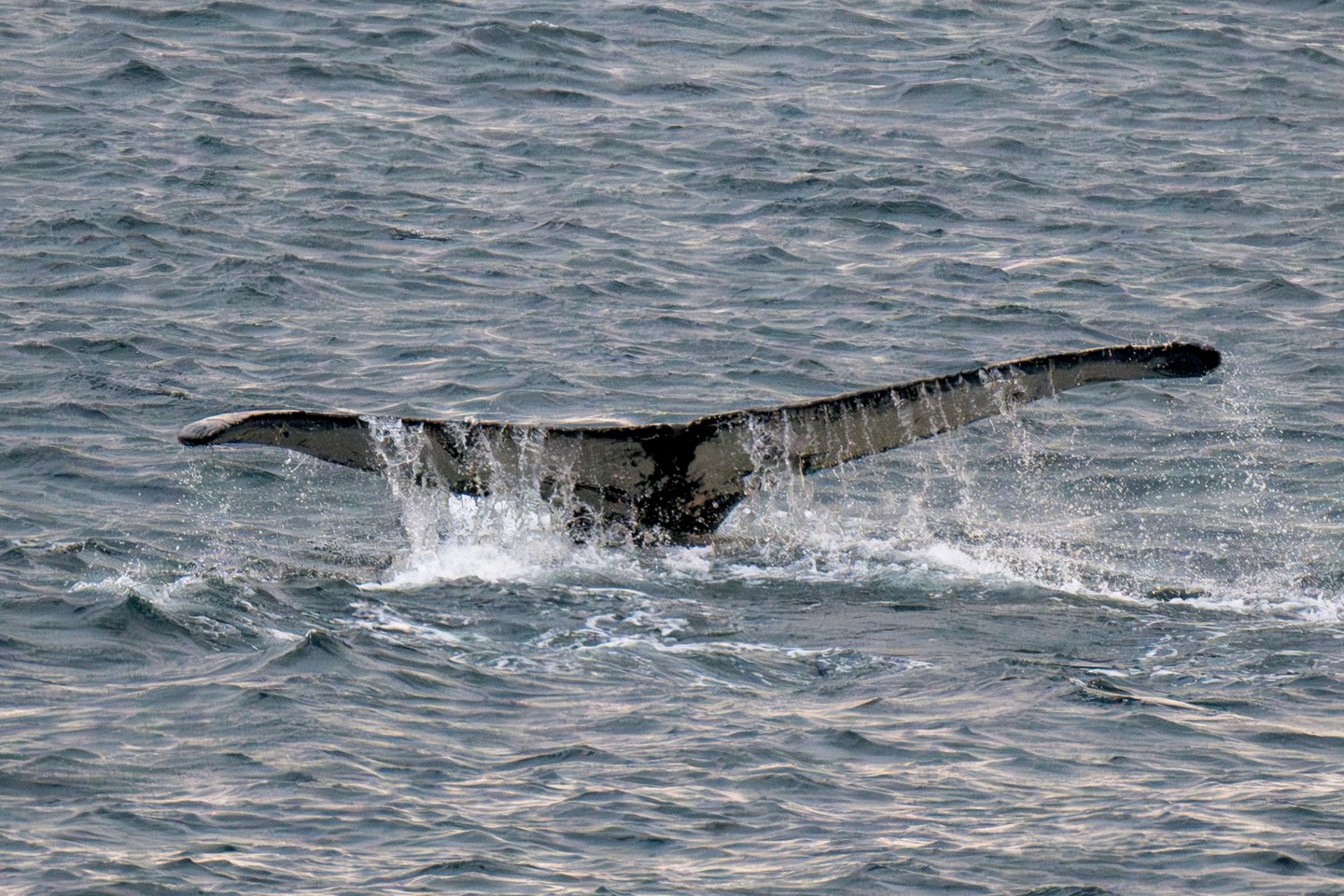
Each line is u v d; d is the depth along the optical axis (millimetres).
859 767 43438
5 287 91562
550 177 114875
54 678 47562
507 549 57500
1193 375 54062
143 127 119750
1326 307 93875
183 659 49031
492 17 148750
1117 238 105812
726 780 42656
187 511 63688
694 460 56906
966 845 39500
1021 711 46656
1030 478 70438
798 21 152500
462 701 46906
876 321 91438
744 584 55938
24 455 68750
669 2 156125
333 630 51125
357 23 145750
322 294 93062
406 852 38969
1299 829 40156
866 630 52406
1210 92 138125
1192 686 48594
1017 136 125812
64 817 40031
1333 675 49406
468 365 83438
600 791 42000
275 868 38094
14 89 126000
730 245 103562
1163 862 38594
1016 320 91812
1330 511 66625
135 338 84688
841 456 56312
